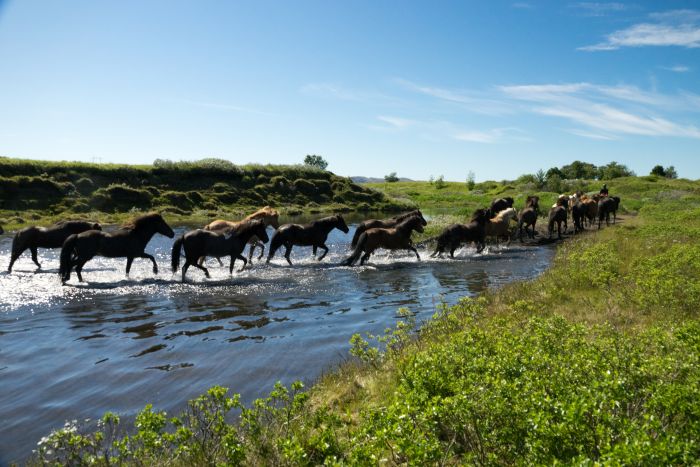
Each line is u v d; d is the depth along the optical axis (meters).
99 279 15.71
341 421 5.46
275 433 5.34
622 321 8.87
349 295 13.89
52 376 7.89
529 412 4.23
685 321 7.77
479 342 6.69
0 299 12.79
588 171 102.94
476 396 4.69
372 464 3.95
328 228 20.14
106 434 5.97
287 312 12.00
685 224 26.69
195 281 15.65
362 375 7.30
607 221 29.92
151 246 24.61
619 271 13.58
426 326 9.15
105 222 36.16
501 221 23.67
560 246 22.48
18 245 16.47
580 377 5.03
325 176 61.78
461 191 77.31
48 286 14.46
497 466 4.15
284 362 8.58
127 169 48.00
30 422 6.39
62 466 4.84
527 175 74.50
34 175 41.84
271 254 19.27
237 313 11.84
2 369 8.16
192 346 9.40
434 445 3.93
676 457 3.34
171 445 5.42
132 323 10.87
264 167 59.94
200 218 40.91
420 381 5.32
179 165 52.44
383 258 20.94
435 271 17.72
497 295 12.58
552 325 7.23
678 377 5.10
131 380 7.75
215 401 5.50
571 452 3.90
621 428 3.93
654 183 68.62
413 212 21.11
